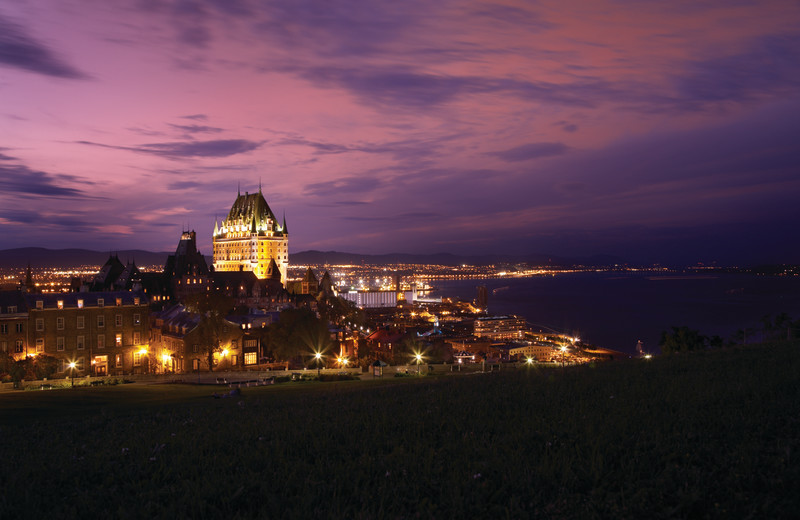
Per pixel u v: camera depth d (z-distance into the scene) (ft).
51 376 329.52
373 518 35.22
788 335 275.59
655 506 35.32
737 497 35.24
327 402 86.79
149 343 375.66
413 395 86.17
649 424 52.65
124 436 67.67
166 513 37.52
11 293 330.95
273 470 46.44
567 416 58.13
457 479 40.81
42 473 50.47
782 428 49.14
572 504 36.22
